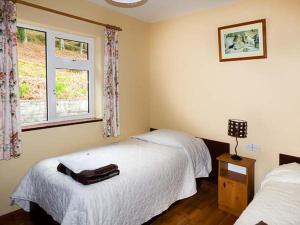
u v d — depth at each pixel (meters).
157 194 2.16
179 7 3.05
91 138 3.06
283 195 1.75
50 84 2.76
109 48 3.05
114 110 3.15
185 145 2.75
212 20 3.03
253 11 2.67
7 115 2.14
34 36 2.62
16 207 2.45
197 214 2.47
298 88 2.41
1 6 2.09
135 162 2.25
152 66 3.82
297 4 2.37
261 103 2.69
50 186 1.86
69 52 2.96
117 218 1.75
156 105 3.82
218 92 3.05
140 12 3.26
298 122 2.44
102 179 1.82
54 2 2.56
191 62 3.30
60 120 2.89
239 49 2.79
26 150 2.44
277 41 2.51
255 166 2.76
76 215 1.60
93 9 2.96
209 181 3.13
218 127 3.08
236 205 2.48
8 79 2.14
